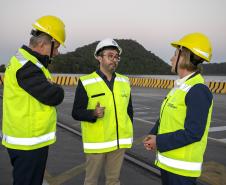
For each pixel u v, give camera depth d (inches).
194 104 104.9
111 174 159.3
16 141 118.9
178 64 114.3
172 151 110.3
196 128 103.4
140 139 345.4
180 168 109.4
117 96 153.2
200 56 110.3
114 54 150.6
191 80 109.6
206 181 220.1
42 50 120.4
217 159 272.5
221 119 495.5
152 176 224.5
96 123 151.7
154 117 506.9
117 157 156.9
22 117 117.0
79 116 151.3
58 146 310.7
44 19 122.1
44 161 124.5
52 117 122.0
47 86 114.8
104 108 146.0
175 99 110.4
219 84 1089.4
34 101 117.6
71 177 224.2
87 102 152.8
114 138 153.0
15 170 122.3
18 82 115.5
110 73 154.9
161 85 1363.2
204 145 112.0
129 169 238.5
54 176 226.2
